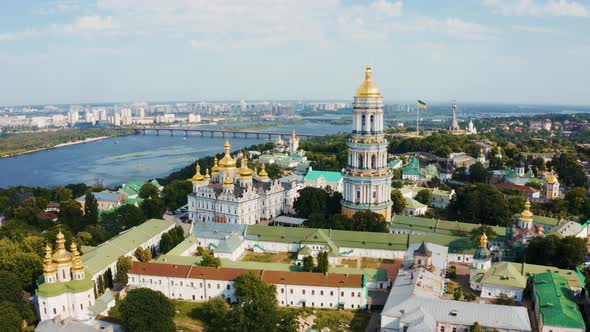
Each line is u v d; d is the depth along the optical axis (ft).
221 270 617.62
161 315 490.49
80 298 526.16
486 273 611.06
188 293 620.08
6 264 602.03
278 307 572.92
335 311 583.99
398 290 543.80
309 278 599.98
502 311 488.44
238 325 491.31
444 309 493.77
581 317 500.74
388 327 500.33
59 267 526.98
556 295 534.78
